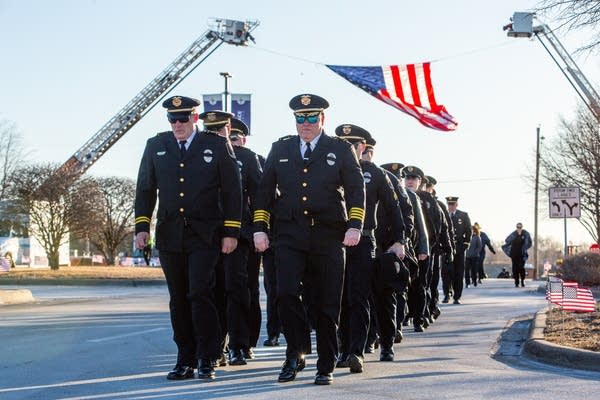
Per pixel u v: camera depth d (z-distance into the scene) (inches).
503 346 422.9
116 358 364.2
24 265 2271.2
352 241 294.8
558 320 471.2
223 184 305.3
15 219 1718.8
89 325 509.7
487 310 650.8
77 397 268.7
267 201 305.3
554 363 351.3
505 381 297.6
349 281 331.6
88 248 3334.2
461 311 645.9
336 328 297.6
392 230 365.1
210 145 306.3
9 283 1222.9
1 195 1699.1
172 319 307.6
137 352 384.5
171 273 305.4
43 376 313.6
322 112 304.3
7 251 2160.4
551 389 279.9
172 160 303.9
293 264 297.7
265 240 302.7
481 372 323.3
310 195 297.6
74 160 2503.7
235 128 392.8
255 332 381.4
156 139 311.1
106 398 266.2
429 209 535.5
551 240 3014.3
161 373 320.5
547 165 1850.4
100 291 1002.7
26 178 1690.5
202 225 300.8
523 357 376.2
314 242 297.7
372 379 304.2
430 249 535.5
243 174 372.2
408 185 474.0
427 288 524.4
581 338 388.5
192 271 300.2
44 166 1724.9
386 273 354.3
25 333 464.1
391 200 359.6
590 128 1606.8
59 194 1652.3
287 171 301.3
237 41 2422.5
